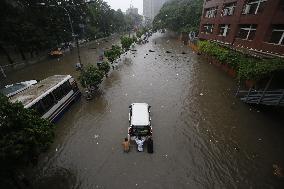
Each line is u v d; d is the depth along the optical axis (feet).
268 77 62.44
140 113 46.03
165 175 36.78
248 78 58.75
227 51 88.02
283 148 43.75
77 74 94.84
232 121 53.57
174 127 51.08
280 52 64.34
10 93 54.44
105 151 42.75
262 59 65.41
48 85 53.42
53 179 36.32
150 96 69.10
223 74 90.79
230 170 38.09
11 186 31.99
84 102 64.75
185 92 72.28
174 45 178.29
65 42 152.76
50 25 131.54
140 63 112.68
